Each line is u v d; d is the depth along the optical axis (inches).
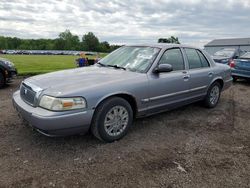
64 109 130.3
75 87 138.7
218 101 254.1
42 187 108.8
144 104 166.1
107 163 129.5
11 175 116.5
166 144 154.4
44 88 139.1
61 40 4473.4
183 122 195.2
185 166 129.4
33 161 129.1
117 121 153.3
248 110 236.7
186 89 196.1
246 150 150.0
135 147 148.6
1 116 193.6
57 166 125.3
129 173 121.1
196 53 215.5
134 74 164.9
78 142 152.1
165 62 181.8
